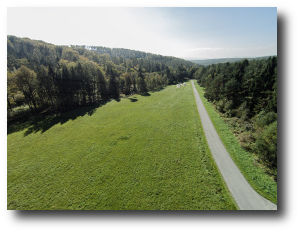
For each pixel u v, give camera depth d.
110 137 25.55
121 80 68.25
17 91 39.69
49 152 21.69
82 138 25.67
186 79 125.62
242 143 20.52
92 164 18.47
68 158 19.98
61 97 40.81
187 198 12.83
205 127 27.25
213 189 13.52
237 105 33.25
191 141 22.55
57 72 41.12
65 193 14.26
